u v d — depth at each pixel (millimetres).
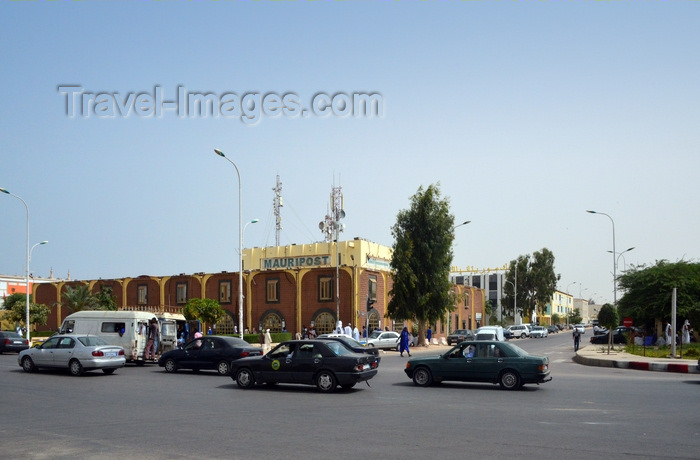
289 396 16922
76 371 22812
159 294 61375
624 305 49938
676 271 47469
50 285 67562
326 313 53719
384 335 46781
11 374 23250
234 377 19000
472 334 59125
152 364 29781
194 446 10047
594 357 31625
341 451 9695
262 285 56656
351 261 58656
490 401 15883
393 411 14047
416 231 52281
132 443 10289
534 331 79062
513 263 105938
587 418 13000
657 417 13125
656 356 32938
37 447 9977
